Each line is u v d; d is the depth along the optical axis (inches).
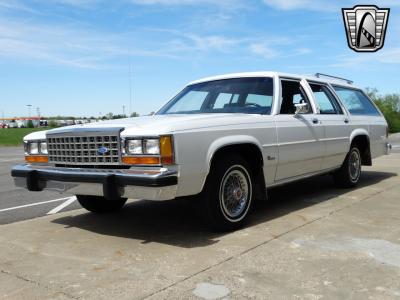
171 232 177.0
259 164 188.5
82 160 168.9
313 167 229.0
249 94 211.9
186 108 221.3
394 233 167.0
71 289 121.3
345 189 265.3
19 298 116.2
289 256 142.5
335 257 140.9
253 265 135.0
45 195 285.4
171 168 149.9
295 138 208.2
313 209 210.7
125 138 155.6
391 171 353.1
